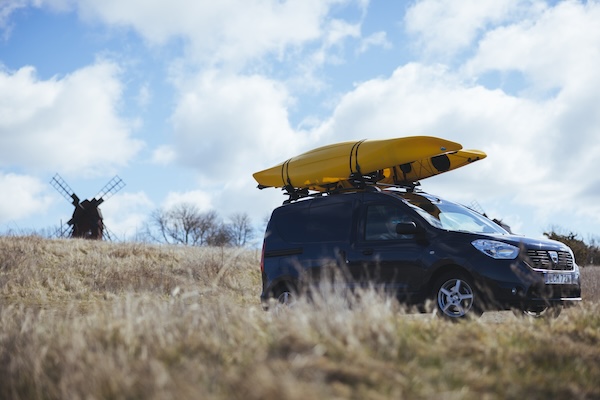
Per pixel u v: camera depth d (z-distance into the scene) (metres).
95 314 6.45
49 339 5.54
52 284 17.77
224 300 7.13
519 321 6.65
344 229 9.84
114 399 4.11
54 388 4.44
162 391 3.94
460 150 10.51
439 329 5.88
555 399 4.43
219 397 3.95
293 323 5.26
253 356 4.86
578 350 5.57
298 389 3.79
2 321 6.75
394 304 6.35
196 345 5.19
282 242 10.45
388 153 9.96
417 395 4.11
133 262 21.59
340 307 5.64
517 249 8.56
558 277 8.73
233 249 22.88
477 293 8.52
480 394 4.32
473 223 9.70
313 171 10.77
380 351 4.86
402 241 9.20
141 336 5.45
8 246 22.78
